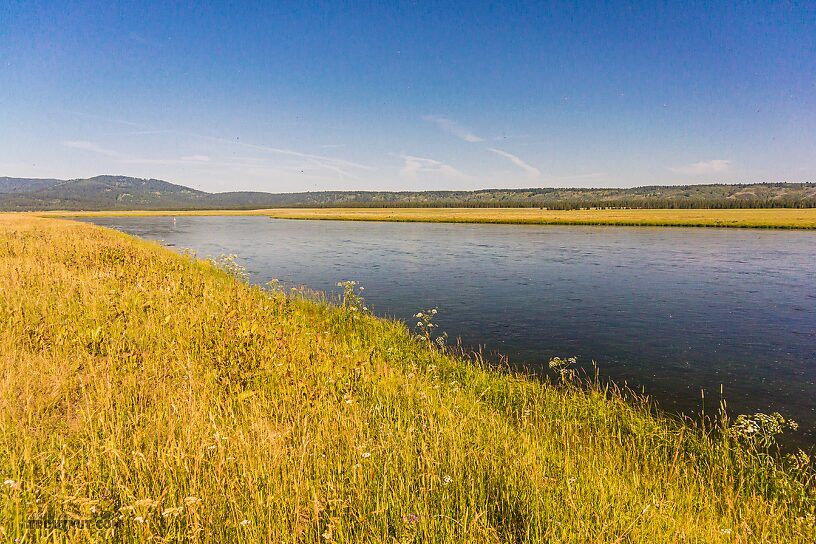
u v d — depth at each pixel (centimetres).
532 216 11481
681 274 2669
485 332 1465
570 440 674
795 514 533
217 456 449
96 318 936
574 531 400
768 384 1047
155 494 388
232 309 1113
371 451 491
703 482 597
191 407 546
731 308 1816
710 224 7438
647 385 1038
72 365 697
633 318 1650
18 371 651
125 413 562
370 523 386
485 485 463
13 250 2105
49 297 1087
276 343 874
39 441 483
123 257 1955
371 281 2445
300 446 493
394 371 883
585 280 2469
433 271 2808
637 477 550
